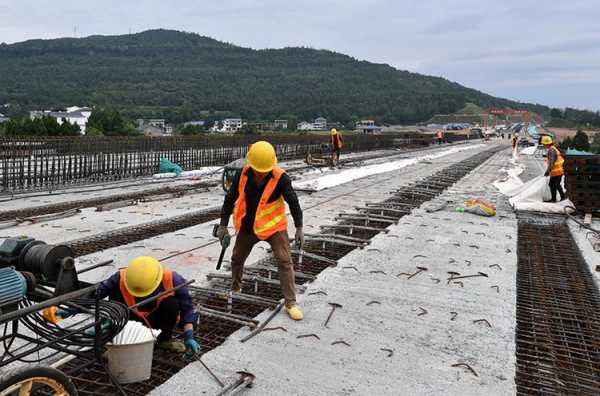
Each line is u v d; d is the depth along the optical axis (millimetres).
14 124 25625
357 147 33531
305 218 10008
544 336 4723
